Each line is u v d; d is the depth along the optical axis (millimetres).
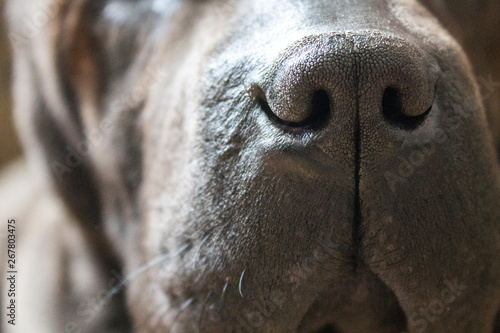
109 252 375
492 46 359
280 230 228
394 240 227
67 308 411
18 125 441
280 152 222
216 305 248
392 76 216
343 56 216
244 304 242
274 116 227
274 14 247
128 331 365
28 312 444
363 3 241
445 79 237
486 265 245
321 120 220
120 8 353
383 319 253
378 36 221
